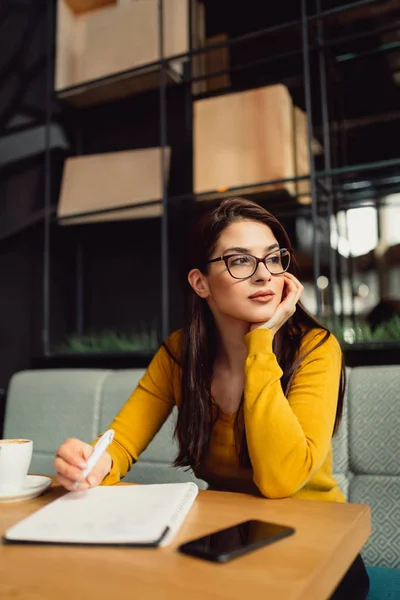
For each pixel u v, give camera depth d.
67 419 1.58
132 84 2.19
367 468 1.20
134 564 0.47
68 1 2.19
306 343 0.96
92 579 0.44
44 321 2.25
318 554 0.49
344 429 1.24
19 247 2.46
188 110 2.32
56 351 2.24
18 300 2.43
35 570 0.46
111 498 0.67
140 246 2.41
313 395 0.87
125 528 0.55
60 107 2.54
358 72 2.16
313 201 1.70
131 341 2.17
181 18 2.06
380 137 2.19
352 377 1.28
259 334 0.88
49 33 2.28
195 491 0.71
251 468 0.92
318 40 1.98
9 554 0.50
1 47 2.58
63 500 0.67
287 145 1.89
